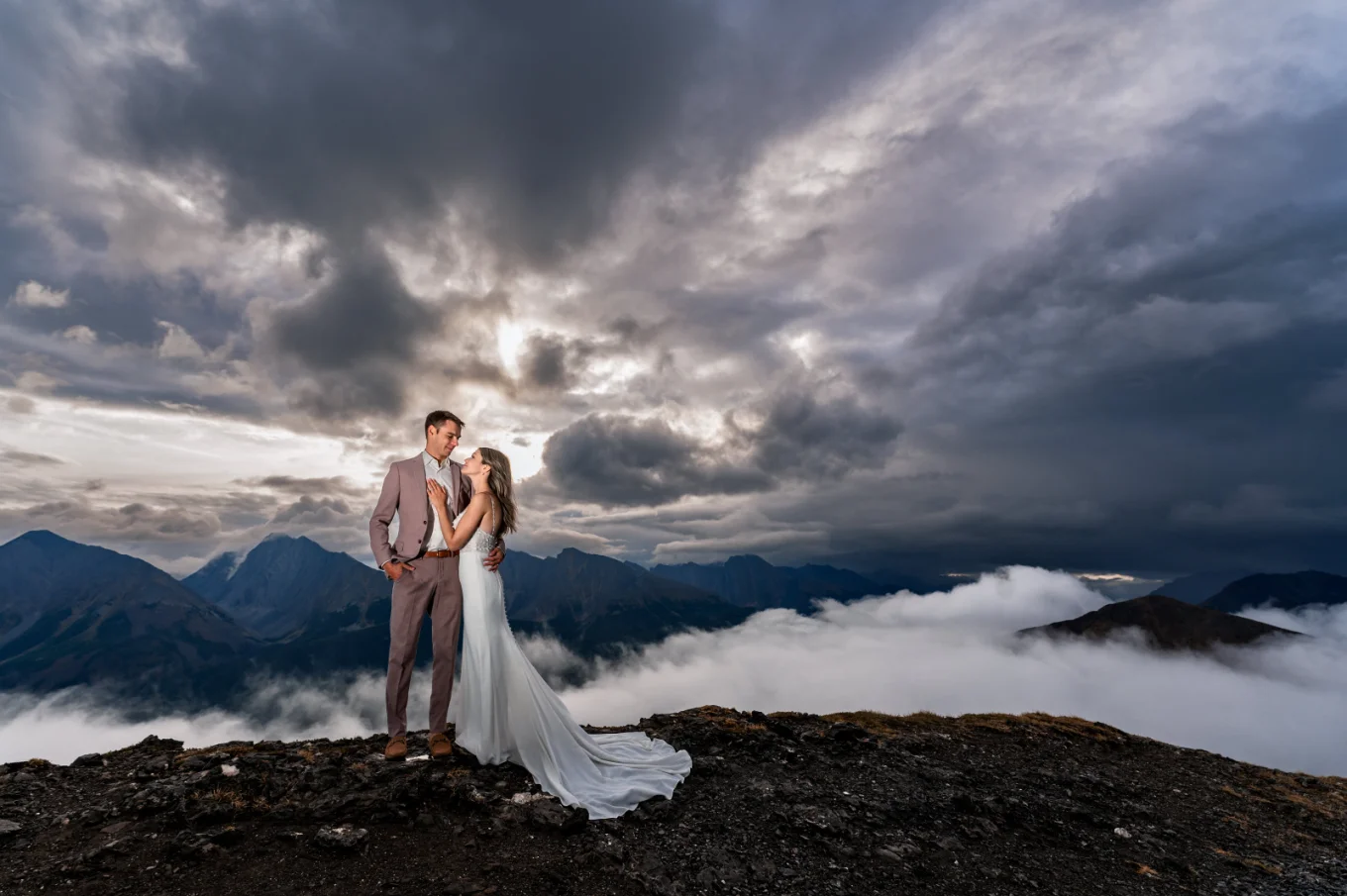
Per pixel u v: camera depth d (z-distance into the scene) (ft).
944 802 24.85
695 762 25.05
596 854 16.07
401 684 21.33
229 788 18.53
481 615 21.20
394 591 21.30
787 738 31.91
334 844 15.48
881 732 40.34
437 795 18.45
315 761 21.30
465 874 14.80
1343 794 36.09
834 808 22.25
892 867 18.44
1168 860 22.44
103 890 13.44
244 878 14.15
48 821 16.99
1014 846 21.85
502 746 21.09
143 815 17.11
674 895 14.75
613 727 32.45
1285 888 21.35
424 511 21.33
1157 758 40.06
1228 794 33.68
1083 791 30.04
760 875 16.62
